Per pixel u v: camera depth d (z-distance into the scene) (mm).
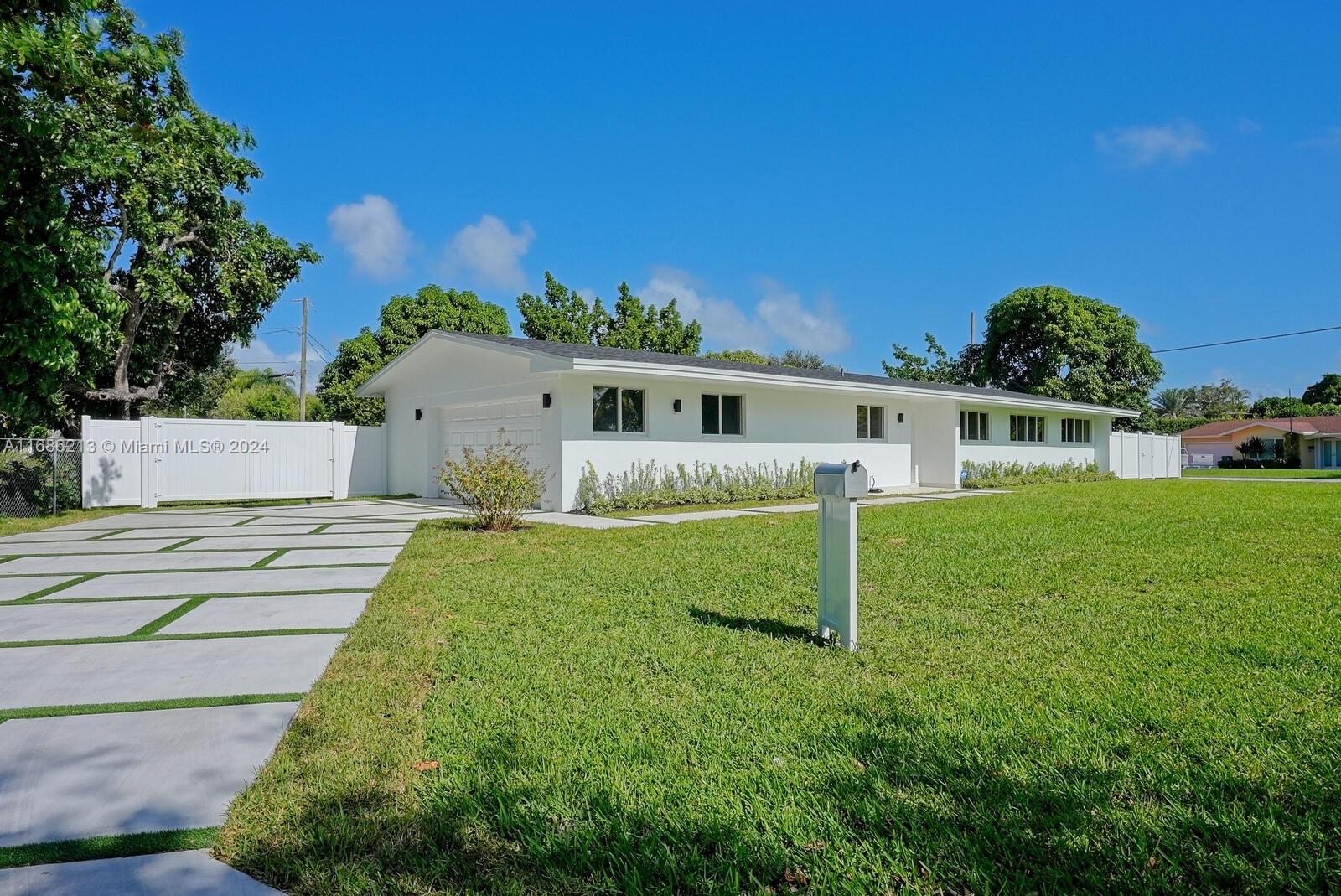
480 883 1828
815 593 5391
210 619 4828
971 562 6648
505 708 3037
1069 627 4336
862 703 3053
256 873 1900
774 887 1838
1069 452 24828
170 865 1934
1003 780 2334
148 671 3691
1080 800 2201
